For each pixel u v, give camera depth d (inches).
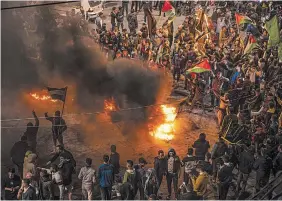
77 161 743.1
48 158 744.3
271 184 663.1
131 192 610.9
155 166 641.0
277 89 837.8
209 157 650.8
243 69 919.7
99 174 618.8
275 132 745.6
